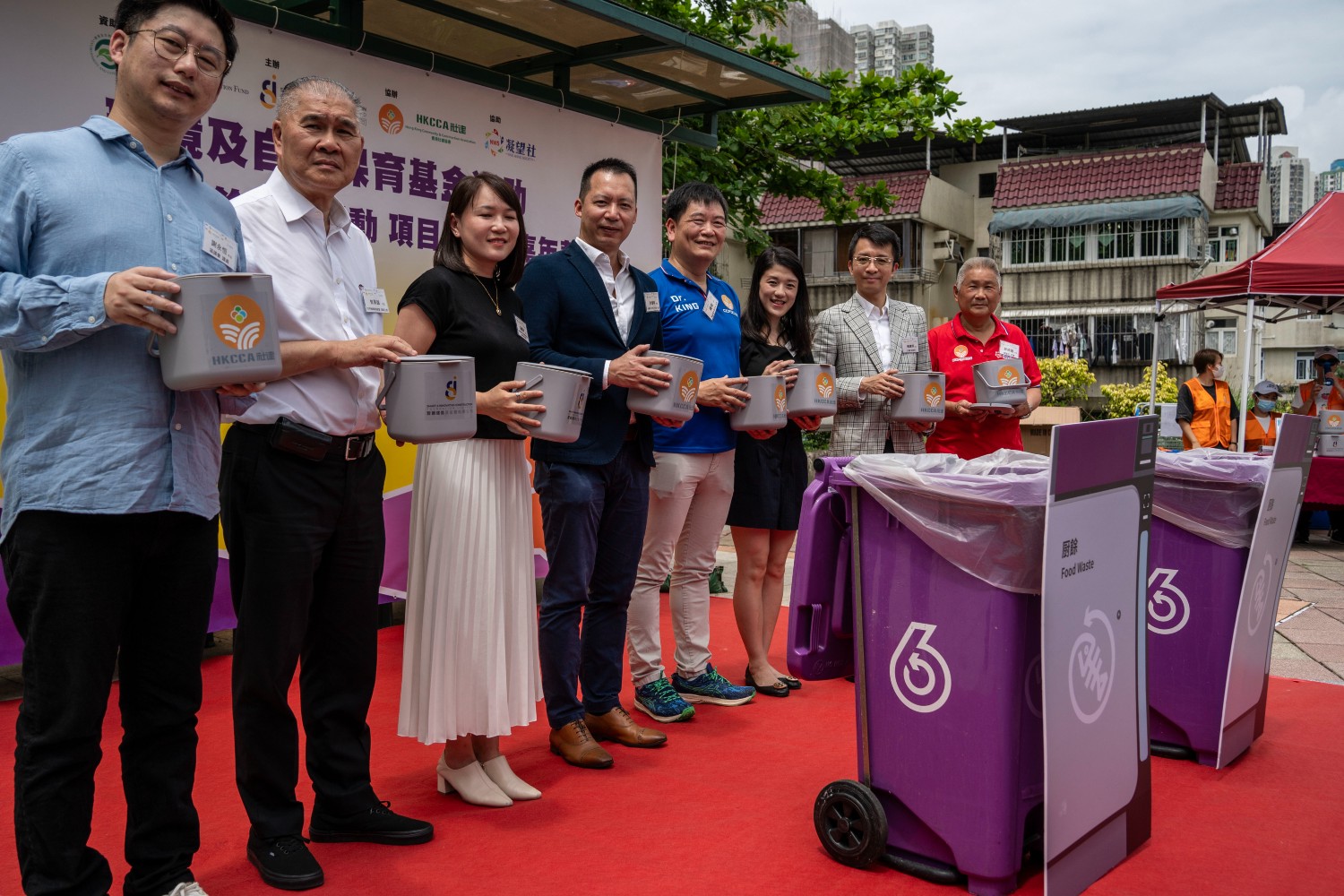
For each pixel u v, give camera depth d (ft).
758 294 14.55
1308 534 32.14
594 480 11.26
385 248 16.26
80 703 6.68
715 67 18.65
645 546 13.11
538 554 19.66
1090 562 8.29
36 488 6.51
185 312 6.30
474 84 17.24
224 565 15.64
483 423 9.75
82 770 6.84
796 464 14.40
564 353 11.39
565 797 10.28
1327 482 30.66
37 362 6.58
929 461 9.15
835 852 8.88
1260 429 34.17
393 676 14.71
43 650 6.63
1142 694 9.20
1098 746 8.49
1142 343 78.13
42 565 6.57
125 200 6.76
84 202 6.57
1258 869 8.80
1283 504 11.79
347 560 8.81
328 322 8.46
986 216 90.84
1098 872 8.57
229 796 10.18
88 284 6.09
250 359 6.51
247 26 14.47
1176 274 77.20
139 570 7.09
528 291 11.27
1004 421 15.65
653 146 20.30
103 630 6.76
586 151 19.07
